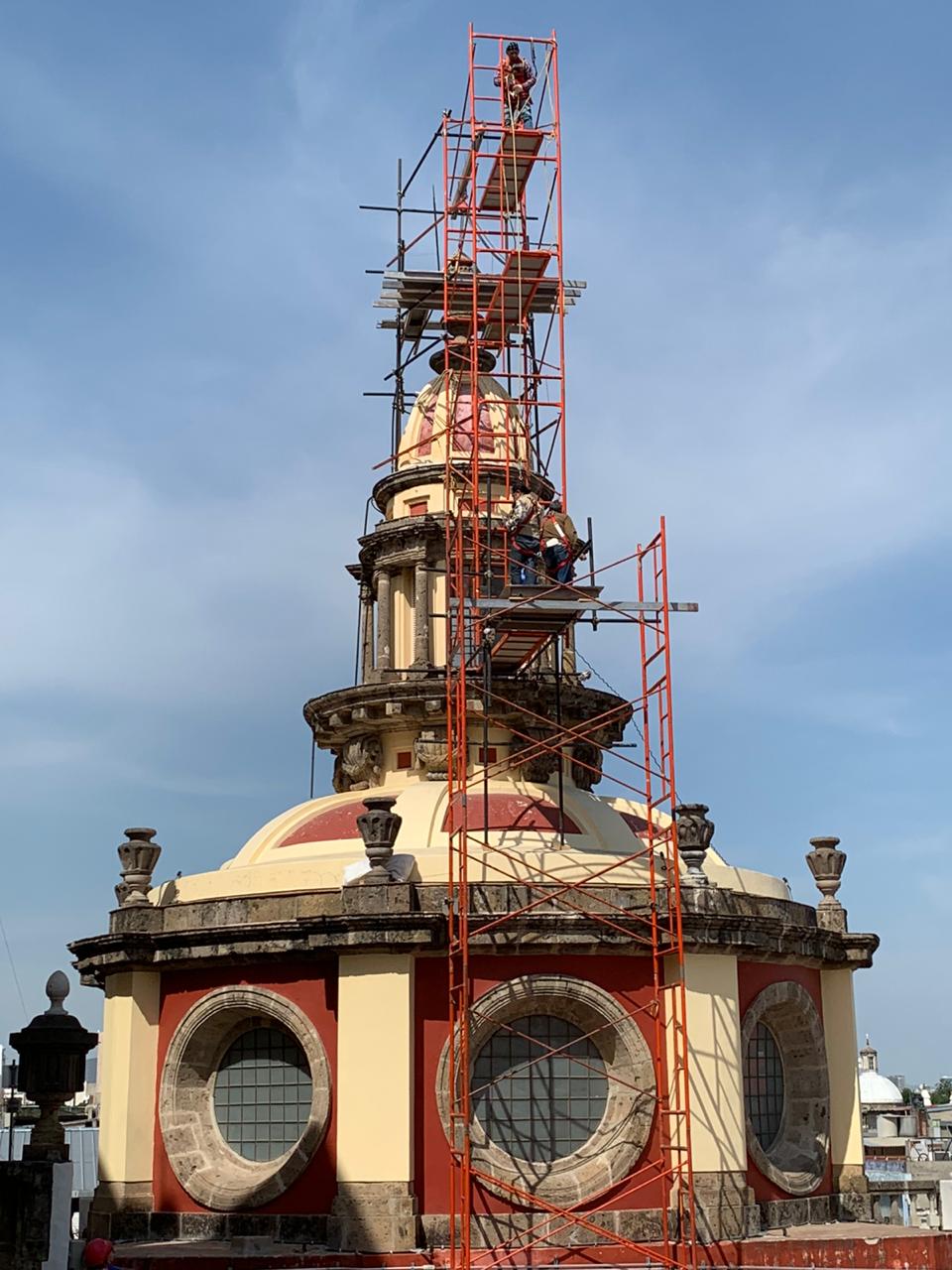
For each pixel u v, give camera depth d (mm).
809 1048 38438
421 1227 32188
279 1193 33281
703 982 34500
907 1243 33375
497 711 41031
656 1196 33156
